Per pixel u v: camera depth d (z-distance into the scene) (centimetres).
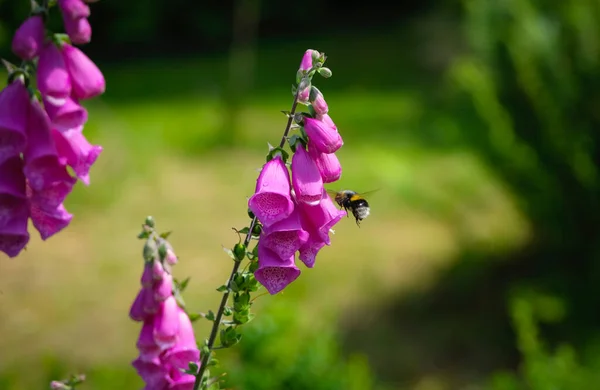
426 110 1315
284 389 394
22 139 168
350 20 2392
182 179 1122
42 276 804
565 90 622
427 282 783
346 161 1141
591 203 631
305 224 193
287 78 1802
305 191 185
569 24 618
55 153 168
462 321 712
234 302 202
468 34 694
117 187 1029
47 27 166
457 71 689
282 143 192
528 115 635
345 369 468
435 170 1072
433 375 641
